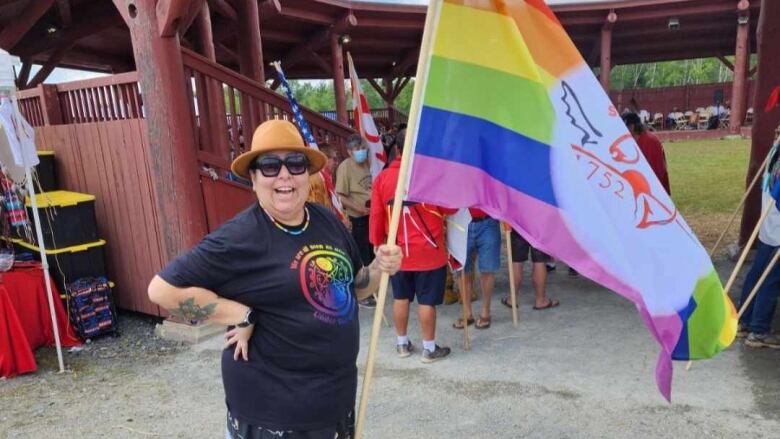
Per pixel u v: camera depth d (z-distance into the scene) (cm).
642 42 2203
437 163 217
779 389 337
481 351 423
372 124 571
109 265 571
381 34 1631
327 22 1380
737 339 413
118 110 523
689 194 1021
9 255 466
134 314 573
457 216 391
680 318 215
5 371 423
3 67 408
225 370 183
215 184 509
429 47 198
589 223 205
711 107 2845
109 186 546
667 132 2323
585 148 215
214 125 516
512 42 211
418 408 342
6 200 488
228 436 190
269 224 177
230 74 524
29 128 434
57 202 499
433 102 215
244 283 171
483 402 345
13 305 453
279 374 177
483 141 217
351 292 190
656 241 220
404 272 398
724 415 312
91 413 364
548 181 210
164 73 455
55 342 457
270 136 172
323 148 618
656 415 317
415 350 433
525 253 514
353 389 193
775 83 569
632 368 379
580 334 445
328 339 178
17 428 348
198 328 484
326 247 184
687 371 367
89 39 1095
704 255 229
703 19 1980
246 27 771
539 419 321
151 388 397
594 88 223
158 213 511
